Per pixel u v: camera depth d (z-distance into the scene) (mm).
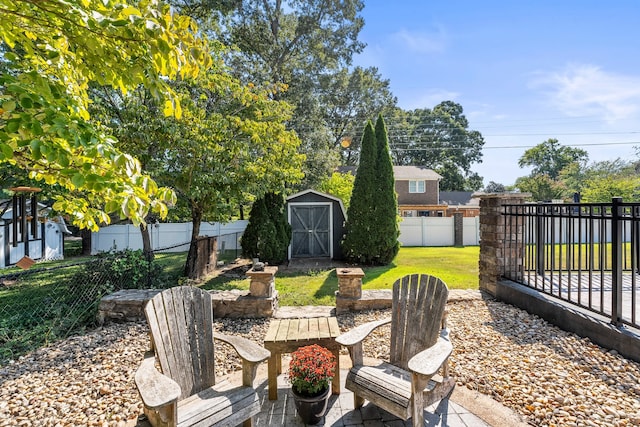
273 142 7355
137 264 5590
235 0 13117
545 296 4137
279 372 3008
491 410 2373
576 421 2195
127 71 1812
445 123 32062
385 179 9273
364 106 22797
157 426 1851
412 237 15094
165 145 6090
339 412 2451
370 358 3350
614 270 3133
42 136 1587
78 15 1518
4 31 1744
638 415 2213
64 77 2068
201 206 7262
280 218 9445
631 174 22594
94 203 2604
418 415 1982
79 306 4660
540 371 2848
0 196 5180
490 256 5098
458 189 32625
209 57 1927
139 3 1584
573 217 3750
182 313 2365
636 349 2836
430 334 2564
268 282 4820
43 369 3213
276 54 15805
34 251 10562
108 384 2926
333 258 10570
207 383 2361
